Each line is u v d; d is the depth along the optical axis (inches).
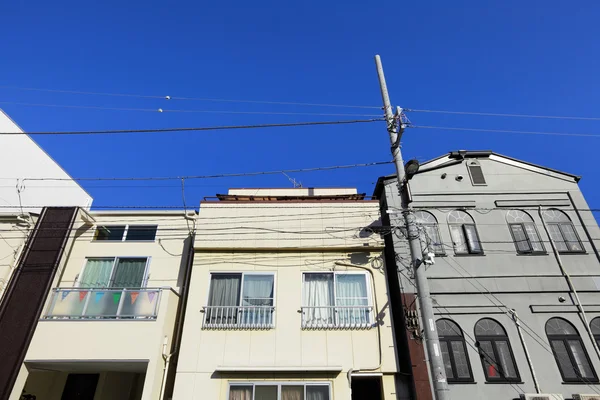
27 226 523.5
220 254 492.1
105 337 416.5
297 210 522.0
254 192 599.2
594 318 446.0
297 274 478.6
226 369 407.5
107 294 447.5
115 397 493.4
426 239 475.5
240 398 402.6
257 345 430.6
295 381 408.5
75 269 514.6
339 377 410.0
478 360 419.8
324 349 427.8
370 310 454.6
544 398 376.5
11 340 411.8
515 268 475.5
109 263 526.3
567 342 430.6
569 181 549.6
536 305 450.9
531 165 561.3
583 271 473.7
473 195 536.1
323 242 496.1
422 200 531.8
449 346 427.8
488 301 453.7
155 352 408.8
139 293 447.5
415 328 432.8
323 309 457.1
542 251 489.4
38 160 708.7
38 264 477.4
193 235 549.6
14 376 389.7
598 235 500.4
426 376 404.2
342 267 482.9
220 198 557.3
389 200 533.3
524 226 512.7
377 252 490.9
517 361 418.6
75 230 528.1
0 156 629.3
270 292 469.1
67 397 491.8
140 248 539.5
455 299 454.6
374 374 412.2
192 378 410.6
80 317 431.5
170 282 512.7
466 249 493.7
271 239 498.9
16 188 653.3
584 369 414.6
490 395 400.2
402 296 454.6
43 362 406.0
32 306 437.4
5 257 496.7
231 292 468.8
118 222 562.3
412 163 346.0
